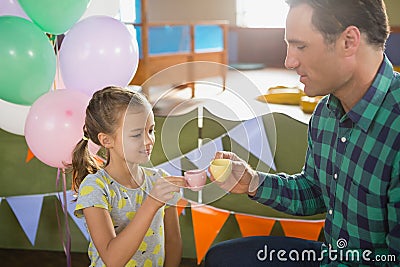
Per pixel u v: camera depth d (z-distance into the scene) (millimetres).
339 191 1138
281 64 7020
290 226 1749
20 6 1630
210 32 5801
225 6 7566
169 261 1385
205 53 5637
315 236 1724
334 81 1041
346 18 978
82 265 1952
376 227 1098
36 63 1511
